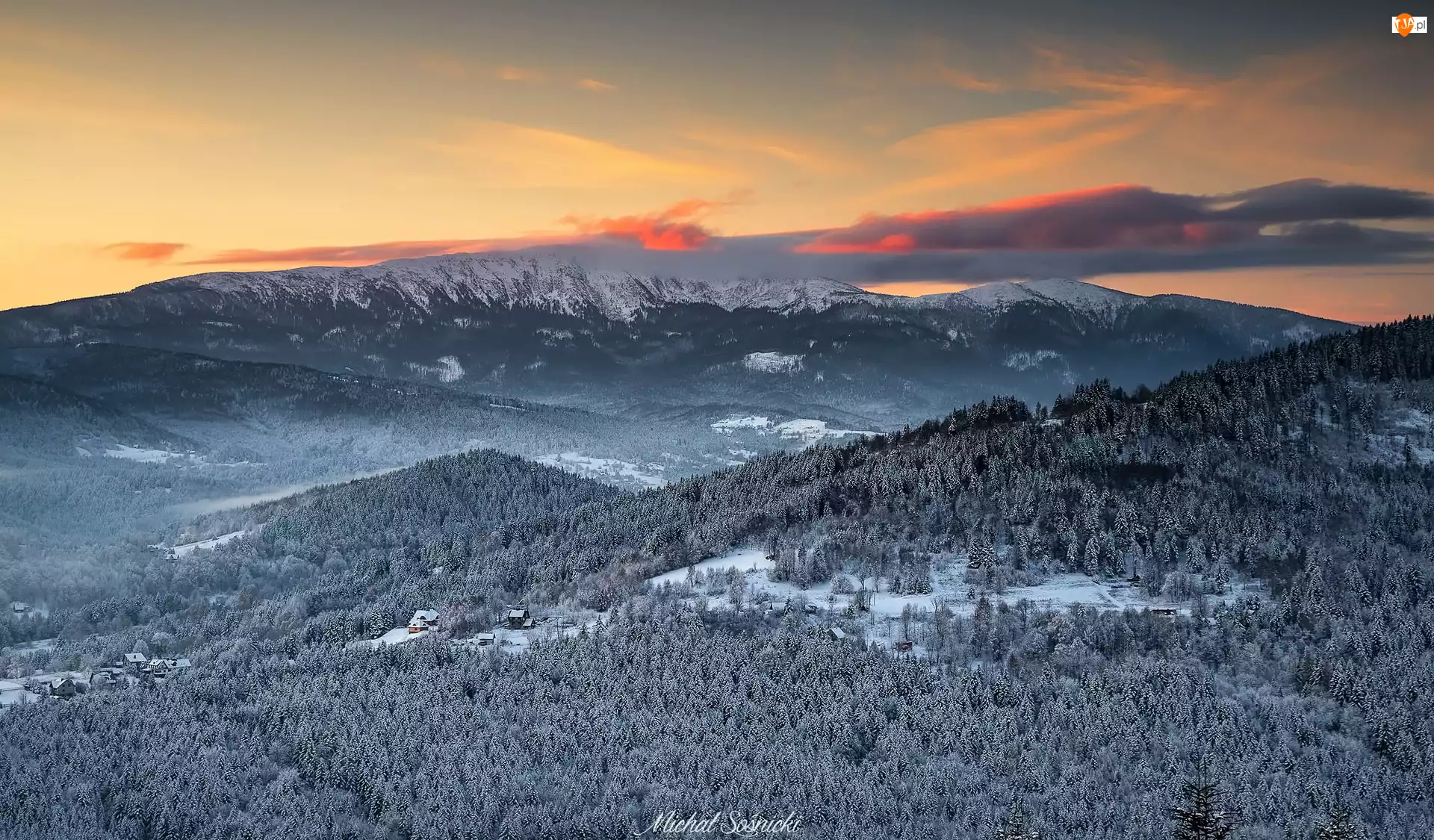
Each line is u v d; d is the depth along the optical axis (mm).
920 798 196625
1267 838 179125
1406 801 198250
